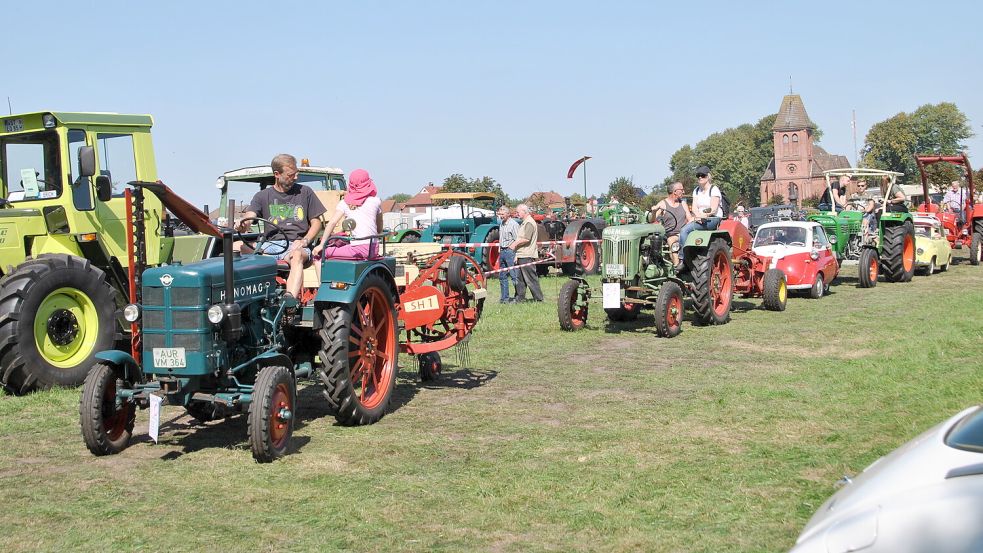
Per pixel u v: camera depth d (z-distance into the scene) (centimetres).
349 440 641
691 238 1207
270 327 657
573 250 2078
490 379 874
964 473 313
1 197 940
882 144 10962
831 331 1159
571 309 1224
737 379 847
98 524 471
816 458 561
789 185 12600
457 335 861
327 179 1584
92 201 931
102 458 601
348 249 732
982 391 728
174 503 504
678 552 420
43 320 838
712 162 12594
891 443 588
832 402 721
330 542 441
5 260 894
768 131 13512
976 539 282
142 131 993
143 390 595
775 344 1070
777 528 445
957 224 2334
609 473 544
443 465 572
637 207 2417
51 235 922
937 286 1739
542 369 927
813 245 1602
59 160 914
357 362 696
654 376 873
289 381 609
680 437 628
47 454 614
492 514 477
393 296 754
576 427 669
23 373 812
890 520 301
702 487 512
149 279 586
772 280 1392
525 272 1582
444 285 862
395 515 479
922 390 745
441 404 762
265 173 1514
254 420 571
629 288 1197
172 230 1044
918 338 1027
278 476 554
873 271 1739
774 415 683
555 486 521
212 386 608
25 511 492
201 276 582
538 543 436
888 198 1886
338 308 669
